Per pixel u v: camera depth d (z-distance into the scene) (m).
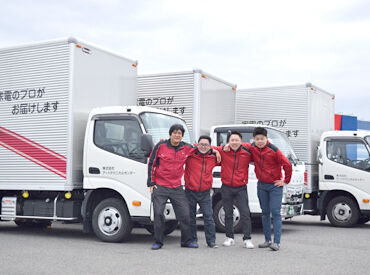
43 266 6.30
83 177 8.90
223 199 8.15
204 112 11.24
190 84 11.11
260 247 8.02
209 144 7.83
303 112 12.70
